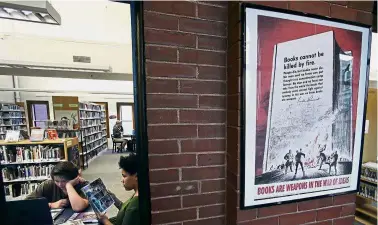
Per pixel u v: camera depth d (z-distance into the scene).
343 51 1.04
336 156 1.07
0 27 3.55
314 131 1.02
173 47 0.94
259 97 0.93
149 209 0.95
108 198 1.57
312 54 0.99
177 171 0.97
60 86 7.93
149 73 0.92
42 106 7.98
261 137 0.95
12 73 4.27
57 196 2.00
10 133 3.82
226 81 1.01
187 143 0.98
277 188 0.99
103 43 4.14
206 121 1.00
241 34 0.90
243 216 0.96
